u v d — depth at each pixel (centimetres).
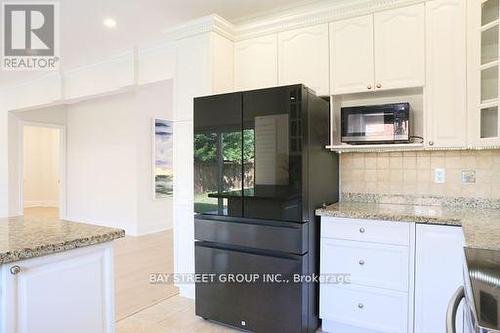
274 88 237
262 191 241
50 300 148
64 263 153
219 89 305
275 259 237
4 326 133
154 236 566
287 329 233
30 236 159
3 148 630
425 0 243
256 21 309
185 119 318
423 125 246
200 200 271
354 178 300
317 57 282
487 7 220
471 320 82
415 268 218
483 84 221
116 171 607
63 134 692
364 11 263
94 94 475
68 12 317
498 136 208
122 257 443
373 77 260
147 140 593
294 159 229
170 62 387
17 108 598
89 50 420
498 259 123
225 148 258
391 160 286
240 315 251
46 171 962
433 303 213
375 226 230
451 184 265
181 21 337
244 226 249
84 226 185
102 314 169
